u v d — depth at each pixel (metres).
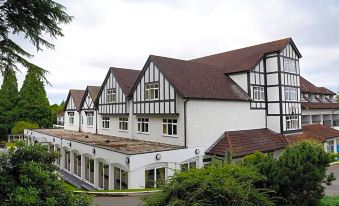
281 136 22.55
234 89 22.23
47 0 8.54
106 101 27.47
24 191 5.22
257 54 23.91
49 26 9.18
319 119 33.25
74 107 36.41
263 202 6.51
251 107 22.52
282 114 22.88
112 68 26.64
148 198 6.55
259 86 23.25
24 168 5.76
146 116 22.34
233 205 5.92
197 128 18.95
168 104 19.48
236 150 18.42
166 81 19.62
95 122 30.97
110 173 17.45
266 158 9.16
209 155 19.25
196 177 6.27
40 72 9.41
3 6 8.51
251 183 6.75
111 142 21.42
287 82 23.69
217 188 5.95
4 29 8.92
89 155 20.39
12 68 9.45
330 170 18.78
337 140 29.88
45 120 44.72
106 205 11.74
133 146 18.81
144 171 16.03
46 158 6.57
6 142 38.19
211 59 28.73
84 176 21.38
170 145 19.33
